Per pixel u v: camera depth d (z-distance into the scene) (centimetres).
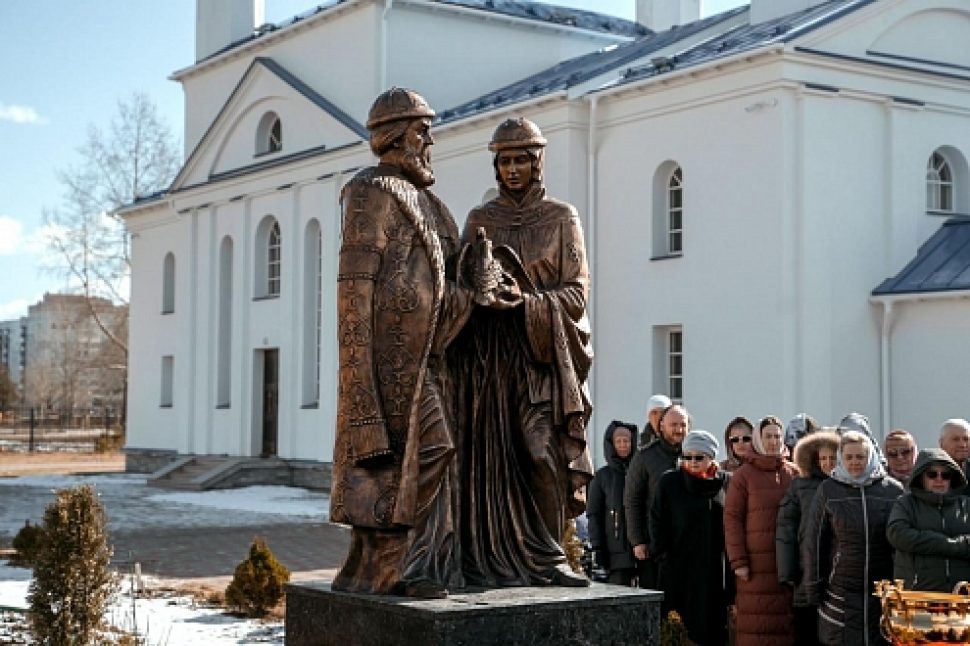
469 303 599
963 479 896
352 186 598
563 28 3769
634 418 2744
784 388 2438
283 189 3725
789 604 995
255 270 3869
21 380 13162
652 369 2708
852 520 909
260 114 3869
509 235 634
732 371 2538
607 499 1159
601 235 2817
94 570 1143
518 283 614
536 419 615
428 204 613
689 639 956
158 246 4547
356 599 574
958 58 2683
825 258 2475
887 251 2545
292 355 3681
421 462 584
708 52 2716
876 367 2519
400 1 3538
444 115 3375
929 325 2444
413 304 582
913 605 791
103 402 9431
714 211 2580
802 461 960
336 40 3662
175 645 1341
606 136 2814
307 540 2397
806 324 2448
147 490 3656
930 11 2636
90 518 1148
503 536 613
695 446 1037
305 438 3641
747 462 1017
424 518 595
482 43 3684
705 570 1036
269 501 3266
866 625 905
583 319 622
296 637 609
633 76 2788
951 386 2402
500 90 3622
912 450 1038
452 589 588
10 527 2647
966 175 2677
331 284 3541
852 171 2519
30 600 1137
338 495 585
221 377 4025
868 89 2536
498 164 639
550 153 2859
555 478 612
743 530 1005
